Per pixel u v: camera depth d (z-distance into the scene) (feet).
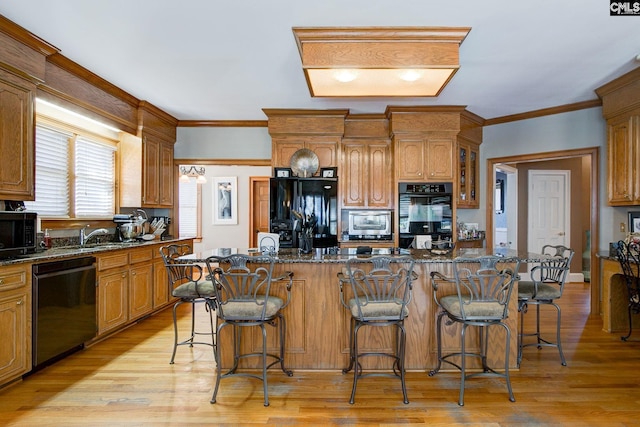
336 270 9.30
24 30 8.95
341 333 9.34
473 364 9.37
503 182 22.27
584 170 20.89
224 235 25.55
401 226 15.57
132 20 8.62
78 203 13.23
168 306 15.75
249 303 7.92
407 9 8.09
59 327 9.45
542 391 8.25
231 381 8.79
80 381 8.74
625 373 9.16
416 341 9.36
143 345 11.19
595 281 14.33
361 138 16.70
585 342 11.37
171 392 8.23
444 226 15.53
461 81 12.39
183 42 9.69
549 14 8.30
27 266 8.59
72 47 9.97
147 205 15.19
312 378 8.93
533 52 10.22
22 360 8.44
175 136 17.40
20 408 7.53
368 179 16.76
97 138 13.99
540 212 20.75
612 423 7.00
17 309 8.30
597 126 14.42
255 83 12.61
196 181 23.72
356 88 10.68
